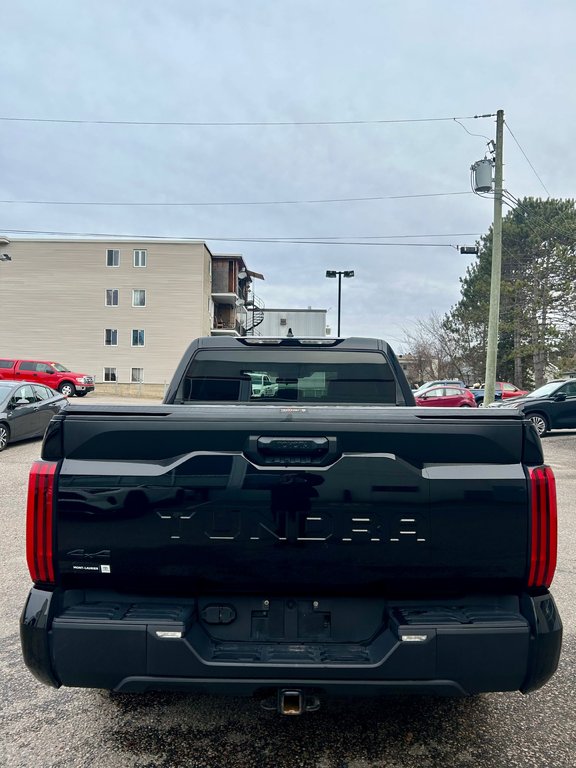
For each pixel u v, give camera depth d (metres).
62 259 40.75
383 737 2.72
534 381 45.47
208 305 43.06
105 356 40.59
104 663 2.20
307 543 2.28
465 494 2.27
